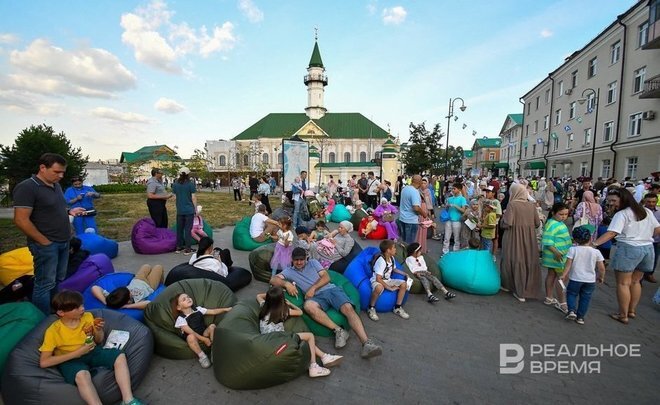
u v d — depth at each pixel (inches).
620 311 176.7
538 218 206.2
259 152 2230.6
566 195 650.2
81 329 116.5
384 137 2325.3
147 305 153.1
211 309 152.4
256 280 235.3
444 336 162.1
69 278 183.0
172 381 126.1
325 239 242.1
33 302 149.6
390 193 582.6
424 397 118.4
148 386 123.1
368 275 197.6
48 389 105.7
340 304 157.9
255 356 116.2
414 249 214.8
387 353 146.9
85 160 1109.1
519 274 204.7
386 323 175.9
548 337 161.8
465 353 147.3
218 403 114.2
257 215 323.6
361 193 643.5
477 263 217.8
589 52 964.0
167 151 2278.5
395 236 389.1
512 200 208.5
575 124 1044.5
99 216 550.9
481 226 290.4
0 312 129.0
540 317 183.3
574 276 172.1
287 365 118.8
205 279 169.2
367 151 2332.7
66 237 155.9
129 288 171.5
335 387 123.4
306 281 172.4
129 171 1998.0
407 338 160.1
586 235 169.6
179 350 137.7
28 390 105.7
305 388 122.5
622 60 818.2
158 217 325.4
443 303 202.1
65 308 111.7
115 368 115.0
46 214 145.9
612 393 122.2
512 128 1754.4
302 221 437.7
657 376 132.6
